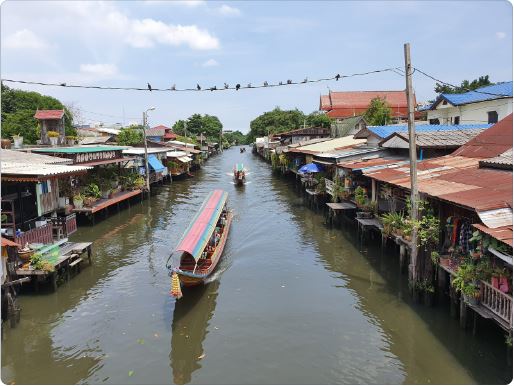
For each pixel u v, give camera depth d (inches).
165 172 1628.9
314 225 925.8
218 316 491.8
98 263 671.8
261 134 3796.8
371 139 979.9
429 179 539.2
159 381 372.8
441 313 469.7
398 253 675.4
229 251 741.3
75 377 378.9
